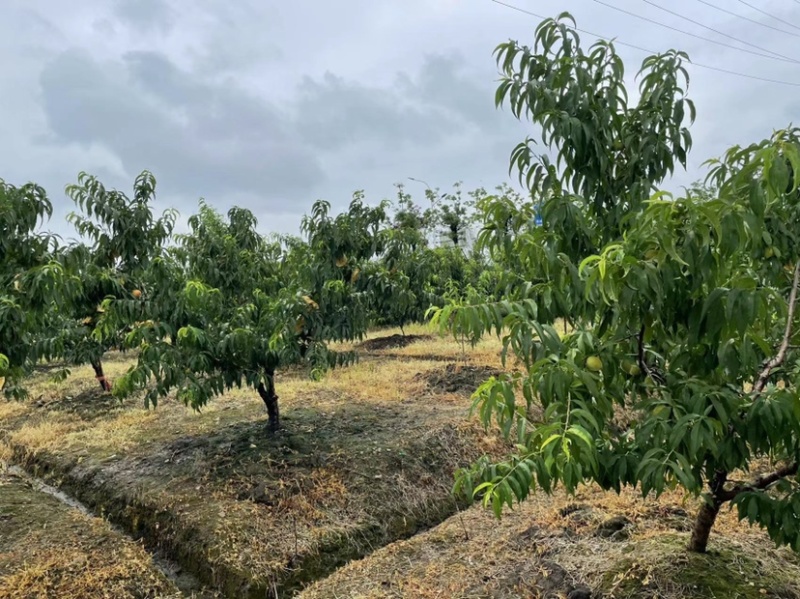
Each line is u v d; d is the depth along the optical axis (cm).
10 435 674
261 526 408
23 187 426
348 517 432
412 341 1242
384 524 436
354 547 407
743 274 216
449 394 733
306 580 371
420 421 608
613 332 208
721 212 167
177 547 407
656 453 185
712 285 172
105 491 499
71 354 767
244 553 379
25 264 429
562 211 237
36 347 535
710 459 201
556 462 171
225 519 414
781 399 172
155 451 559
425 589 313
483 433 580
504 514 403
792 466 212
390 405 680
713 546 284
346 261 578
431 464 520
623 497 382
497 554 337
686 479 171
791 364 206
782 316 224
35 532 412
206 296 475
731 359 180
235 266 601
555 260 203
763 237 211
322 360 528
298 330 516
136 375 449
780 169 154
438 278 1232
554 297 205
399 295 621
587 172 260
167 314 500
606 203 271
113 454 566
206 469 498
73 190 578
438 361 974
